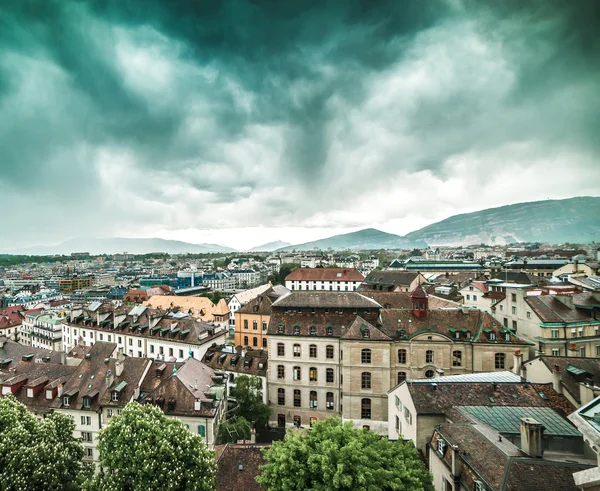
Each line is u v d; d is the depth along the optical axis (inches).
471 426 1328.7
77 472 1772.9
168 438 1526.8
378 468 1147.9
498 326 2600.9
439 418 1550.2
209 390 2374.5
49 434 1707.7
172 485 1402.6
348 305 2925.7
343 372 2613.2
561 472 1019.9
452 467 1214.9
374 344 2573.8
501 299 3147.1
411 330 2632.9
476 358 2529.5
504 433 1363.2
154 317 3713.1
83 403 2352.4
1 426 1691.7
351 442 1202.6
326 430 1333.7
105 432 1565.0
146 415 1614.2
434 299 3494.1
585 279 3567.9
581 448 1321.4
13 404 1846.7
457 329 2596.0
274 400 2883.9
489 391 1640.0
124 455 1470.2
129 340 3774.6
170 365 2551.7
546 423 1408.7
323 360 2783.0
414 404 1587.1
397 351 2598.4
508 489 978.7
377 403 2566.4
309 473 1176.8
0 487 1450.5
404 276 5698.8
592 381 1651.1
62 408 2364.7
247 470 1657.2
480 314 2699.3
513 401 1585.9
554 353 2536.9
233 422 2345.0
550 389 1654.8
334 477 1077.8
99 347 2719.0
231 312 5585.6
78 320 4340.6
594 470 778.2
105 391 2390.5
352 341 2591.0
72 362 3051.2
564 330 2549.2
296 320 2906.0
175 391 2252.7
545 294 2908.5
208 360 3267.7
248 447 1769.2
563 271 5506.9
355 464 1138.0
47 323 5068.9
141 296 7741.1
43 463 1567.4
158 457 1451.8
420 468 1232.2
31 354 3203.7
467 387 1662.2
